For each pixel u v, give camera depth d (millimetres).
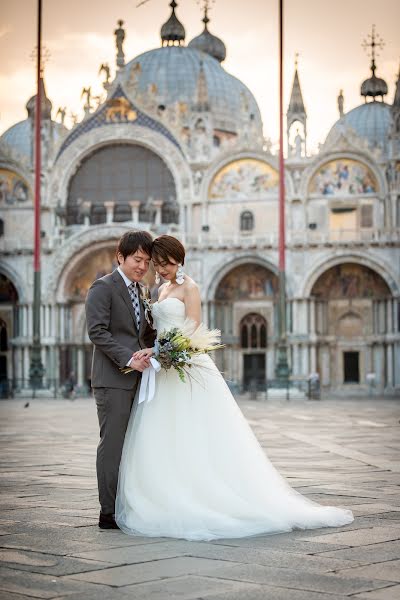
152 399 13609
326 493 16766
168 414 13555
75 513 14641
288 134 92875
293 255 91125
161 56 115625
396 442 29453
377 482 18438
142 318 14094
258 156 93000
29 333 94562
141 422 13547
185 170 94375
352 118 116438
